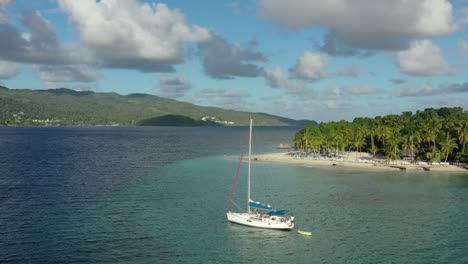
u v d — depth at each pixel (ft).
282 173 444.96
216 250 192.95
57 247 190.70
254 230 224.53
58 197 297.53
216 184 362.94
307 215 255.09
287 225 223.51
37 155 625.00
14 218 238.27
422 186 359.87
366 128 651.25
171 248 193.77
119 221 235.40
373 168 491.72
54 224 226.79
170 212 258.16
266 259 182.60
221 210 265.95
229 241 205.87
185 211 261.44
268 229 226.38
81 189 330.75
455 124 536.42
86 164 507.71
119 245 195.31
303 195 316.60
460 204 285.43
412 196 313.53
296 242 205.46
